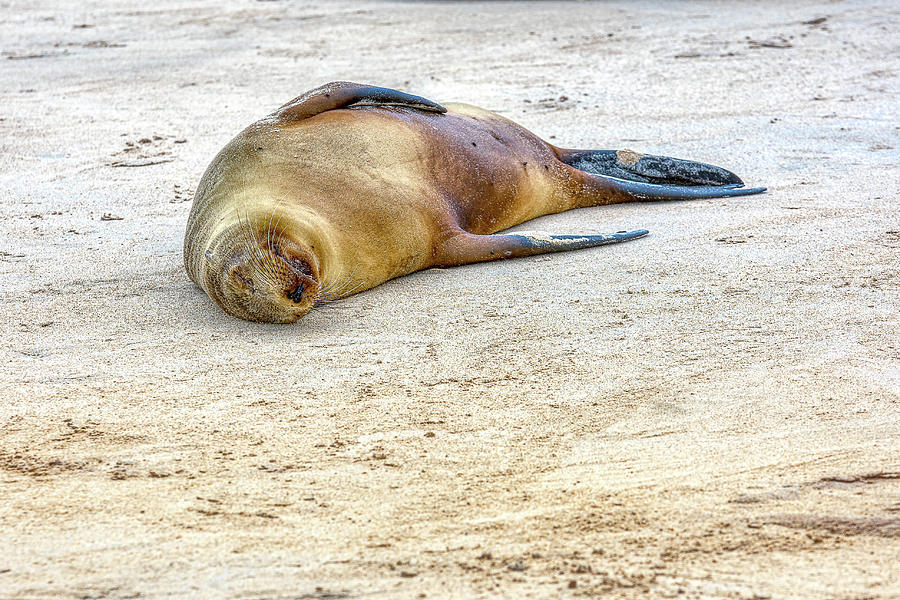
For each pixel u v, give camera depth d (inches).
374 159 477.4
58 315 433.1
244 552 254.8
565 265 486.3
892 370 360.2
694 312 419.8
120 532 264.8
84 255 508.4
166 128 759.7
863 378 354.6
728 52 956.0
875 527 263.9
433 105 538.0
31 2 1348.4
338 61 965.8
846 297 429.1
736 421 327.6
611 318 417.4
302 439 319.9
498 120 574.6
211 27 1147.3
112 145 717.9
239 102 828.0
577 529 264.7
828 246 492.4
